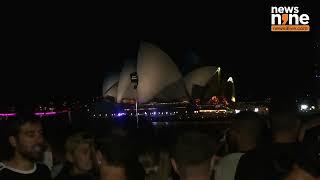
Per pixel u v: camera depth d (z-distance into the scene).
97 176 4.69
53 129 5.60
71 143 4.68
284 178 2.97
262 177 4.32
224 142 5.43
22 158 4.76
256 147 4.57
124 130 3.62
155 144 4.57
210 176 3.28
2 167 4.73
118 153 3.52
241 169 4.48
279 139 4.45
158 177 4.59
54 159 5.56
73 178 4.67
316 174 2.77
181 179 3.24
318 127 4.26
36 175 4.79
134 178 3.62
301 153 2.84
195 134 3.26
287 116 4.49
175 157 3.24
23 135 4.70
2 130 4.76
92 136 4.62
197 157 3.18
